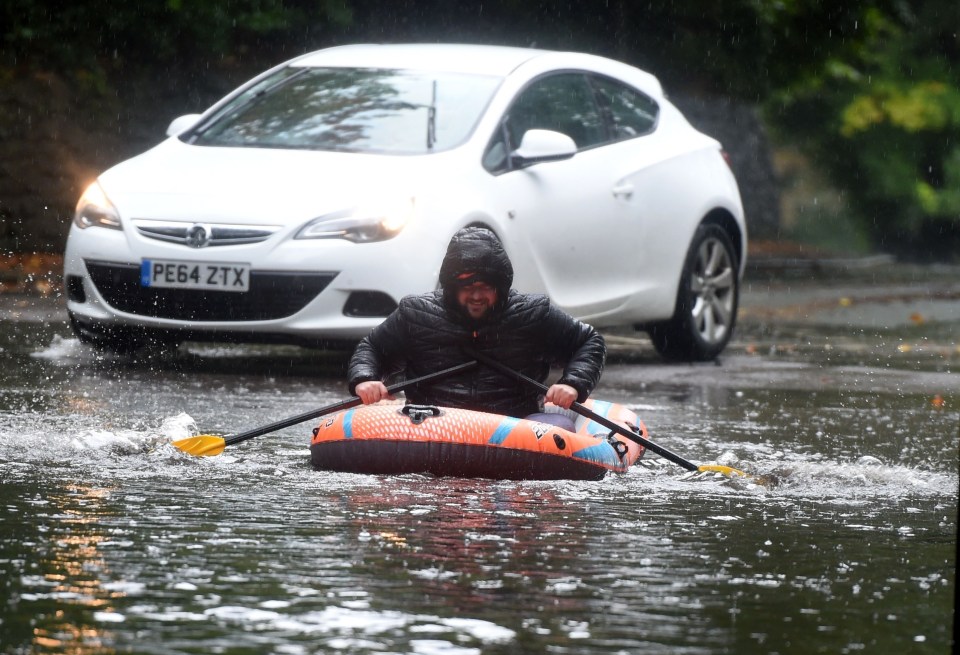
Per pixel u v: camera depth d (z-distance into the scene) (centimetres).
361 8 5219
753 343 3444
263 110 2595
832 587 998
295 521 1177
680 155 2911
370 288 2273
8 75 4803
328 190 2334
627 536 1158
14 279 4131
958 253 10531
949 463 1706
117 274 2353
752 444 1827
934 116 9975
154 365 2469
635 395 2344
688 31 5753
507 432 1448
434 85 2588
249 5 4984
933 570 1061
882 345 3472
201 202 2341
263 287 2286
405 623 866
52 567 993
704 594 965
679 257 2856
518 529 1171
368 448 1450
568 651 820
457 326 1625
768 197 8669
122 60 5041
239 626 853
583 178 2633
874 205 10556
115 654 796
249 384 2286
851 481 1507
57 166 4825
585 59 2827
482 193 2409
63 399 2005
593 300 2644
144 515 1188
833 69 6291
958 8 9950
